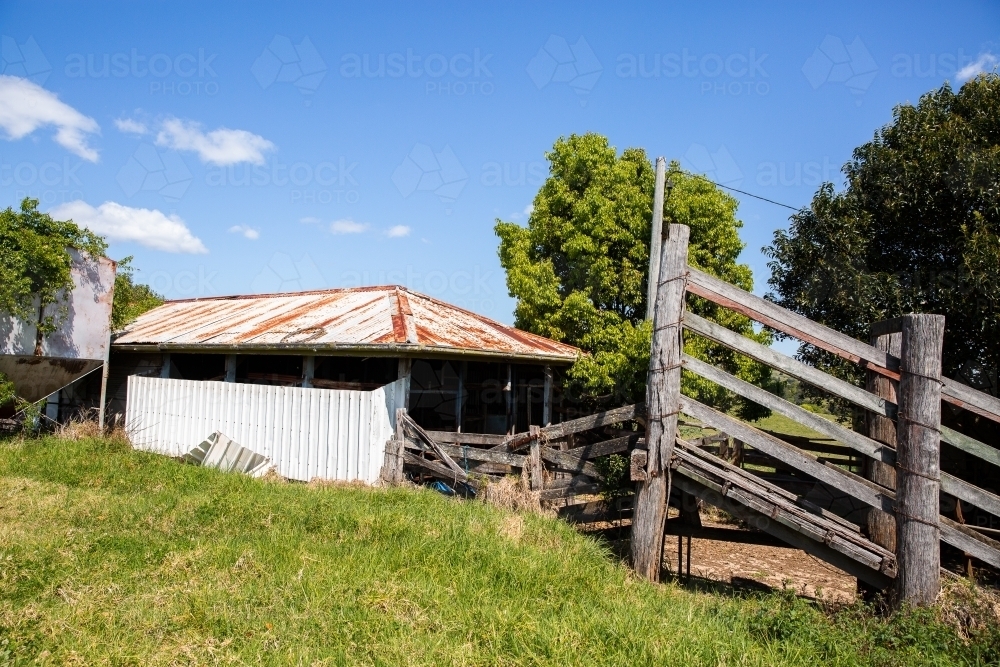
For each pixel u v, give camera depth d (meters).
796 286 13.01
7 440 13.24
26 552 6.64
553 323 16.81
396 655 4.86
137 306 22.73
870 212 11.73
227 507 8.45
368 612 5.53
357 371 17.75
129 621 5.22
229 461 12.10
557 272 18.02
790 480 10.24
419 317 14.13
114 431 14.60
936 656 5.60
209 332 15.86
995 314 9.64
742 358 14.93
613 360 11.98
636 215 15.78
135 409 15.31
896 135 12.05
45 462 11.12
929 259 11.34
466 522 8.02
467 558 6.93
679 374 8.10
